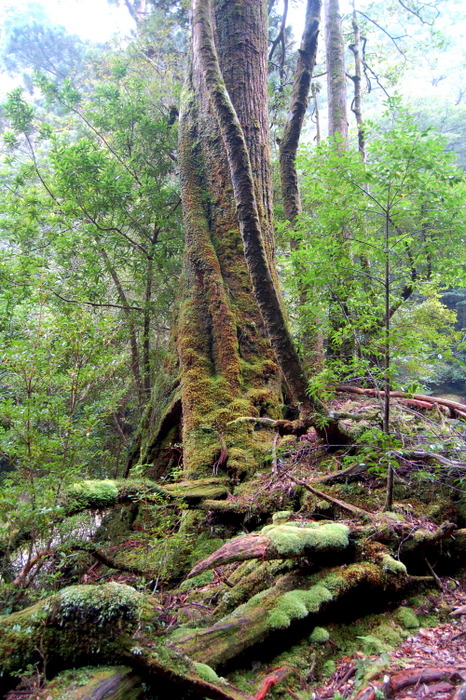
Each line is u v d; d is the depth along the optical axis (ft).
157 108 32.81
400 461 12.48
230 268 20.92
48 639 6.39
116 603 6.57
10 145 26.63
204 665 6.62
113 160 26.86
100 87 27.71
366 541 9.81
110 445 28.68
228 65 22.74
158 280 28.78
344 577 8.89
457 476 12.09
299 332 21.93
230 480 15.58
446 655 7.33
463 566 10.55
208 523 14.07
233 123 13.83
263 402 18.42
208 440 17.07
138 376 28.66
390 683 6.48
